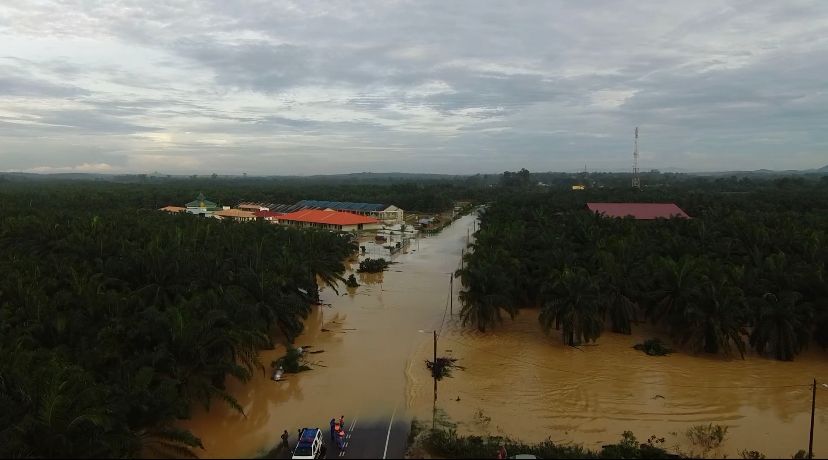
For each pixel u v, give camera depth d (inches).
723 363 1550.2
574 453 1008.9
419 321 1988.2
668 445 1094.4
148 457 982.4
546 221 3459.6
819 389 1378.0
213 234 2706.7
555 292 1711.4
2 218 3339.1
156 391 974.4
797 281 1662.2
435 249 3814.0
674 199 5211.6
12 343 1071.6
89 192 6939.0
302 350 1647.4
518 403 1298.0
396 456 1042.1
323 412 1237.1
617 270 1844.2
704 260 1902.1
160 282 1654.8
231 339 1230.9
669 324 1700.3
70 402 842.8
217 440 1101.1
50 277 1635.1
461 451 1029.8
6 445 786.8
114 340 1135.0
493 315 1827.0
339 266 2357.3
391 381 1424.7
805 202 4564.5
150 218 3567.9
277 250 2335.1
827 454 1061.1
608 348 1678.2
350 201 6737.2
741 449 1084.5
